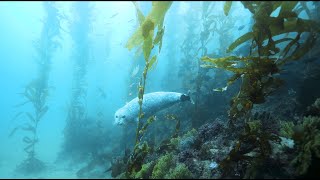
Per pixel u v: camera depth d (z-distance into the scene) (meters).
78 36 18.72
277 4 3.57
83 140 16.17
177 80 18.02
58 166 14.39
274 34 3.79
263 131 4.27
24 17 57.19
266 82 3.81
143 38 4.00
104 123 20.81
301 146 3.50
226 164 3.53
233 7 14.73
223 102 9.98
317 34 4.19
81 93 17.72
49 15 16.48
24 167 13.66
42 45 15.89
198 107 9.77
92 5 19.52
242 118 4.95
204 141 4.74
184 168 3.74
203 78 10.48
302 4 3.85
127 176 4.00
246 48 9.83
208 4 12.58
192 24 15.43
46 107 14.71
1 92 101.88
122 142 13.61
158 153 5.11
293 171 3.31
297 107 6.12
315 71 6.35
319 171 3.17
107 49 25.59
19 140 23.27
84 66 18.00
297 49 3.72
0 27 64.75
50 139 23.47
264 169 3.42
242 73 3.96
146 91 16.97
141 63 14.89
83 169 12.92
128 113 7.75
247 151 3.85
